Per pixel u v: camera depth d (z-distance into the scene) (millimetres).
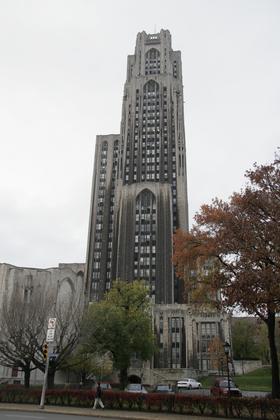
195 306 38781
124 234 139875
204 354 97438
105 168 166375
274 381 29406
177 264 38844
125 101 170125
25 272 65688
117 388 53281
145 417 24156
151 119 161875
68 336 42312
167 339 102688
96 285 143375
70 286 66750
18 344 39125
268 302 26500
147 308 63094
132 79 172000
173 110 163250
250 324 111375
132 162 155375
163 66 172250
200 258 36062
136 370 79562
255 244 27328
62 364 43219
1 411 25688
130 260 134750
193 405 26594
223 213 33250
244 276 26359
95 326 44250
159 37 181250
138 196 146000
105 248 148875
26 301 49031
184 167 153375
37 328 38906
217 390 41656
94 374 58688
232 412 25250
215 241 31953
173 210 146000
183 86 184875
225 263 31891
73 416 24000
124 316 55844
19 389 33438
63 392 31719
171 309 105688
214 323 99875
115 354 52312
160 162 152750
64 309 44500
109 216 155625
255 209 28797
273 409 24344
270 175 29391
